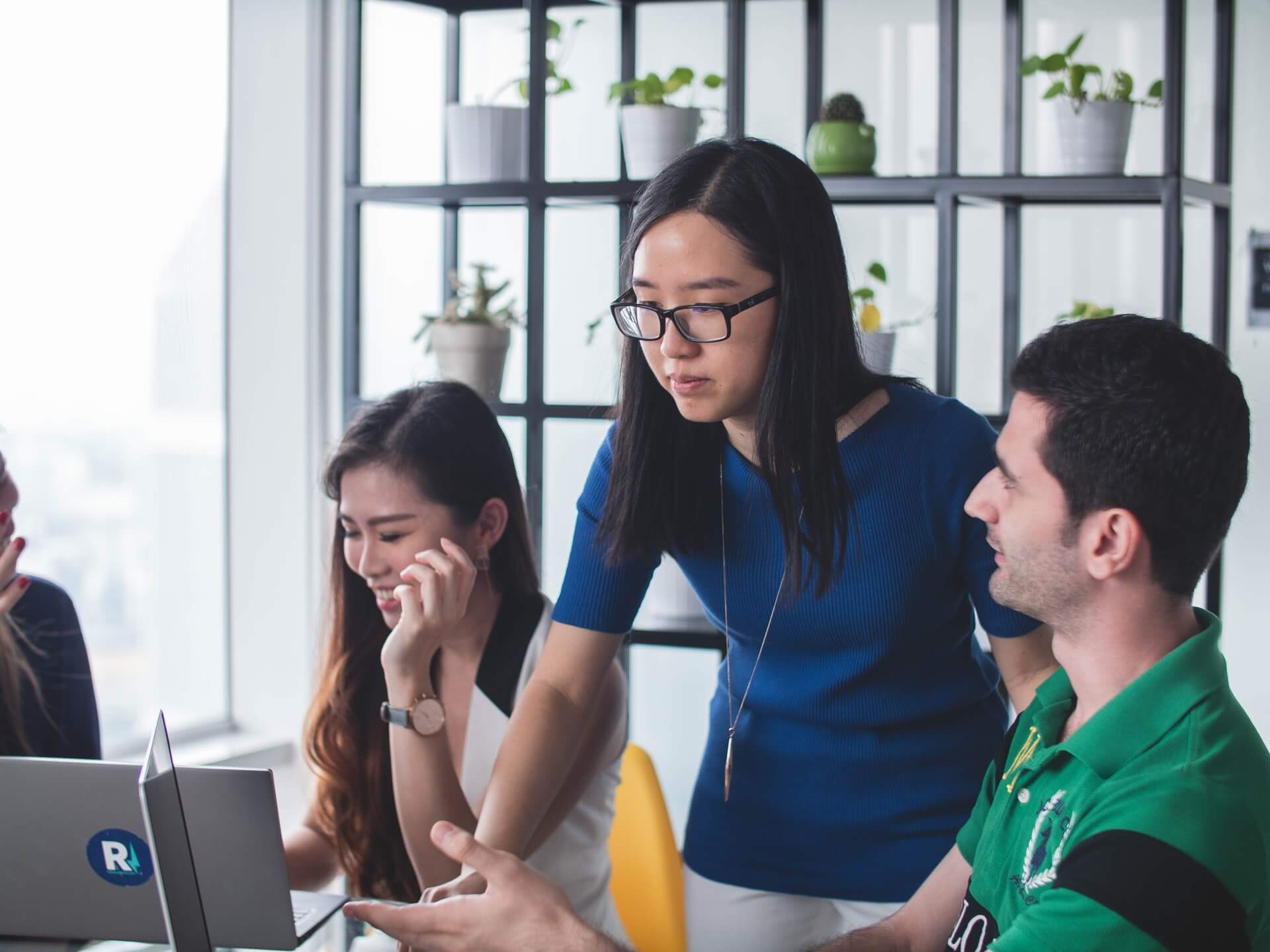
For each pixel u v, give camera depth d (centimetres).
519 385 313
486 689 167
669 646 260
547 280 311
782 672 155
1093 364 98
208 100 293
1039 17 282
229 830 118
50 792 121
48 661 173
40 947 126
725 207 126
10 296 259
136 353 282
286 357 300
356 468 167
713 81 260
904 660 149
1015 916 107
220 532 304
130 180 279
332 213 301
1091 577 100
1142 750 97
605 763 165
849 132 250
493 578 174
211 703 304
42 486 266
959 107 287
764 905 162
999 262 287
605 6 299
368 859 173
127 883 122
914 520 142
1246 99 274
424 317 274
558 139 309
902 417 142
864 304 271
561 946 109
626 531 148
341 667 174
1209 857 88
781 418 132
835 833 155
